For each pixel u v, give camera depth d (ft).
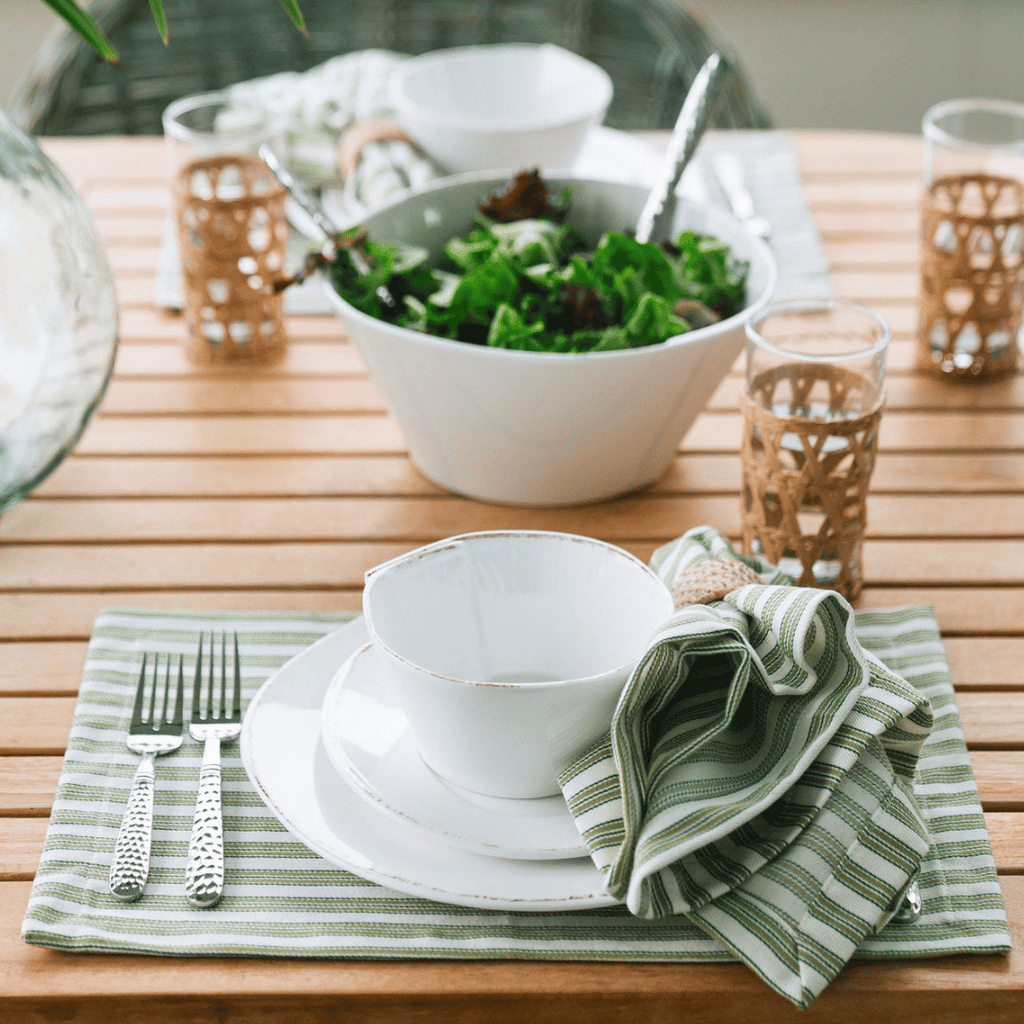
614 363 2.19
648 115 5.15
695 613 1.63
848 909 1.51
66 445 2.29
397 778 1.66
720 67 2.77
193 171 2.88
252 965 1.52
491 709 1.52
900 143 4.20
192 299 2.99
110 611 2.14
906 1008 1.51
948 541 2.43
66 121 4.96
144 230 3.63
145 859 1.62
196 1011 1.50
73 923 1.54
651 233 2.71
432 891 1.49
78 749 1.84
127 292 3.35
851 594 2.24
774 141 4.17
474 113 3.88
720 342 2.28
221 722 1.88
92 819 1.71
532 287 2.52
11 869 1.66
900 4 7.93
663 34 4.96
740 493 2.57
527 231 2.65
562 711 1.54
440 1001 1.50
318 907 1.58
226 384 2.97
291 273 3.37
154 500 2.53
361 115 4.02
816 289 3.28
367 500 2.55
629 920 1.57
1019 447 2.73
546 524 2.46
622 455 2.43
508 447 2.38
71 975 1.50
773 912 1.51
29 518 2.46
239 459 2.68
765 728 1.66
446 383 2.27
